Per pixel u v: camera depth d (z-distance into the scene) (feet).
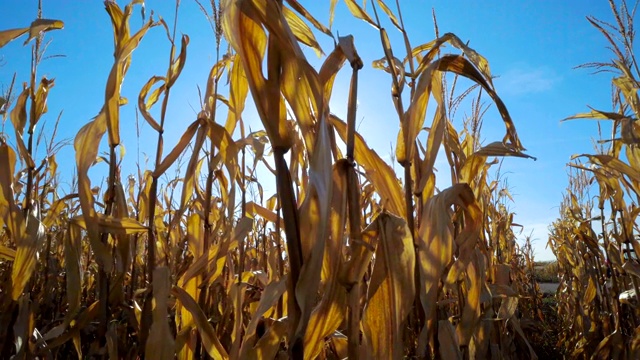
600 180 7.15
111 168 4.08
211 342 3.41
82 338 5.23
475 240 3.50
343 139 3.32
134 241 4.96
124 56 3.85
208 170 4.58
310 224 2.34
